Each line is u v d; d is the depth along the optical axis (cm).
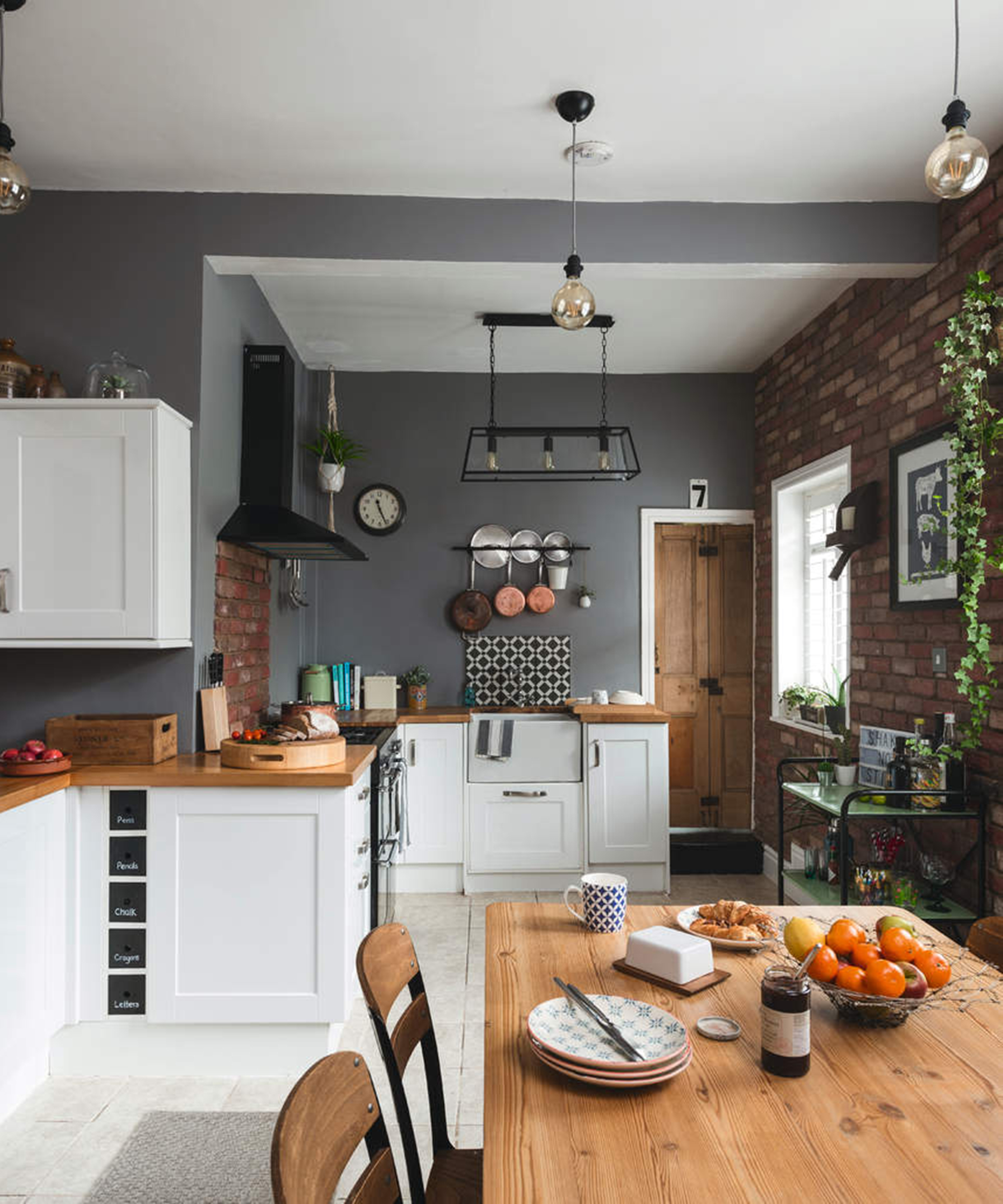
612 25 240
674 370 562
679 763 576
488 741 489
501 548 559
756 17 237
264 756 298
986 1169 105
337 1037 306
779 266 345
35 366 323
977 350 289
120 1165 238
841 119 286
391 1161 125
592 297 244
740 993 157
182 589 317
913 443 358
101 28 242
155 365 329
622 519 565
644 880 488
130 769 294
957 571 307
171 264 332
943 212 341
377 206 338
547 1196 99
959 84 268
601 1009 144
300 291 428
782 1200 99
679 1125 115
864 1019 143
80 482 292
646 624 563
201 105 278
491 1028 143
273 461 389
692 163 314
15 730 323
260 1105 271
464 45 249
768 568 540
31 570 291
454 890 492
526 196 339
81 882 290
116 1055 292
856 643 418
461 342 505
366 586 559
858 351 415
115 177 323
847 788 382
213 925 290
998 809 303
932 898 329
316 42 248
